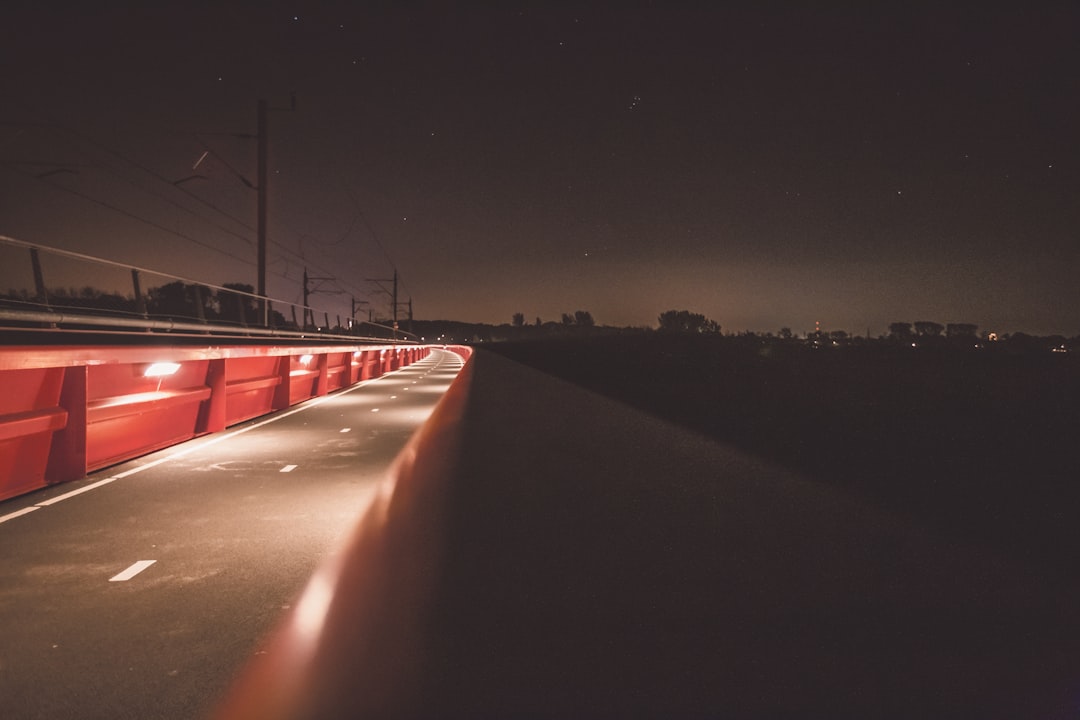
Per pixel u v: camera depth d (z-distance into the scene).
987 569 4.48
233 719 3.04
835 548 4.98
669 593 4.14
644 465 8.28
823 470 7.89
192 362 13.30
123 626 4.27
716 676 3.14
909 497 6.53
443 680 3.11
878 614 3.79
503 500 6.51
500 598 4.07
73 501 7.89
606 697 2.97
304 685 3.08
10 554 5.82
